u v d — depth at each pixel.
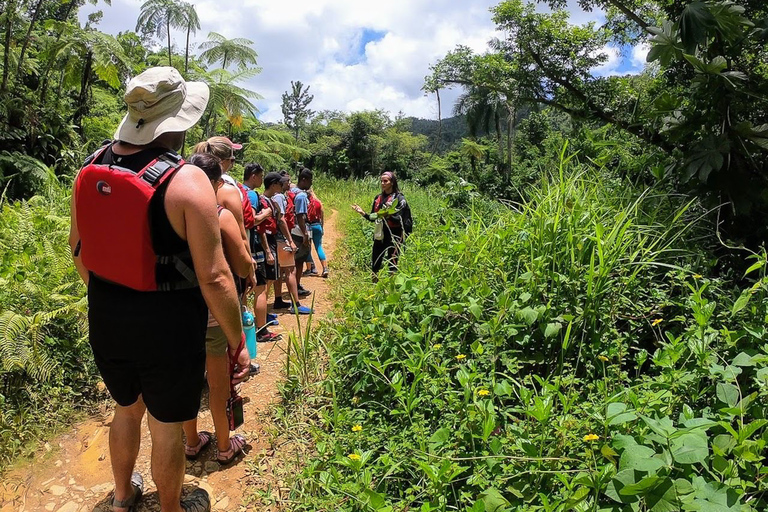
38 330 3.56
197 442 2.94
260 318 4.69
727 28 4.16
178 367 2.06
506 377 2.65
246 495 2.66
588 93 10.36
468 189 7.90
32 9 11.23
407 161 46.16
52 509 2.60
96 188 1.91
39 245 4.79
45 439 3.14
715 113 4.27
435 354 3.00
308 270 8.12
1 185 8.74
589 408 2.37
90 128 12.50
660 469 1.75
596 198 3.93
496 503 1.86
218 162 3.12
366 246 8.91
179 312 2.03
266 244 4.79
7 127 9.85
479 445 2.37
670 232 3.67
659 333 3.06
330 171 43.06
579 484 1.95
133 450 2.40
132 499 2.52
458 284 3.54
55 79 12.51
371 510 2.11
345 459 2.30
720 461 1.83
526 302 3.11
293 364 3.93
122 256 1.93
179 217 1.92
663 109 4.64
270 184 5.42
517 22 10.71
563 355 2.85
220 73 15.11
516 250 3.61
